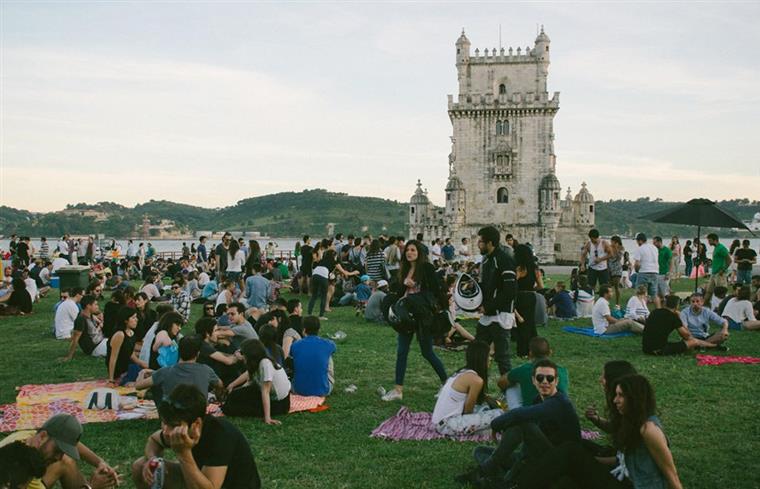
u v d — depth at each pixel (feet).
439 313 53.78
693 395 53.57
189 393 27.43
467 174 304.09
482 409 44.96
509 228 301.22
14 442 27.96
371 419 48.39
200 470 28.27
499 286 54.95
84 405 51.16
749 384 56.95
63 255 170.81
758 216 153.48
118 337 59.52
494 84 302.86
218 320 69.56
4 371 65.46
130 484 36.94
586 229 323.37
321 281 100.17
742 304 86.02
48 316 103.45
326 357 54.75
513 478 34.01
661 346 69.97
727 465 39.17
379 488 36.22
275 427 46.57
